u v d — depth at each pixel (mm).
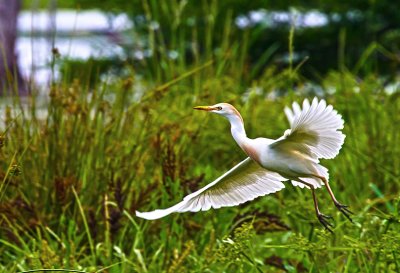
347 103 14664
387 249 9336
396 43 25188
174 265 10375
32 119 12211
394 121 14219
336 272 10094
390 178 13219
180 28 22766
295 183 8781
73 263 10469
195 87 15867
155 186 11711
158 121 14336
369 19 25453
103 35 29141
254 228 11367
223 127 14508
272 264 10461
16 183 11672
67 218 11828
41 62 17531
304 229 11859
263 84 16266
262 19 25812
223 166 13586
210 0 24859
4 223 11703
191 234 11562
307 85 16625
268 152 8141
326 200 11797
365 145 13922
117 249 10641
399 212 11023
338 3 25641
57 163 12008
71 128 12188
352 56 25516
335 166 13586
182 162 12125
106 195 11555
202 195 8734
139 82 16719
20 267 10555
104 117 12438
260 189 8828
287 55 25719
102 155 12156
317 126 7742
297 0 25516
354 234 10938
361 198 12883
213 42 24797
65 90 12461
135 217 11641
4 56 12688
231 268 10641
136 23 24922
